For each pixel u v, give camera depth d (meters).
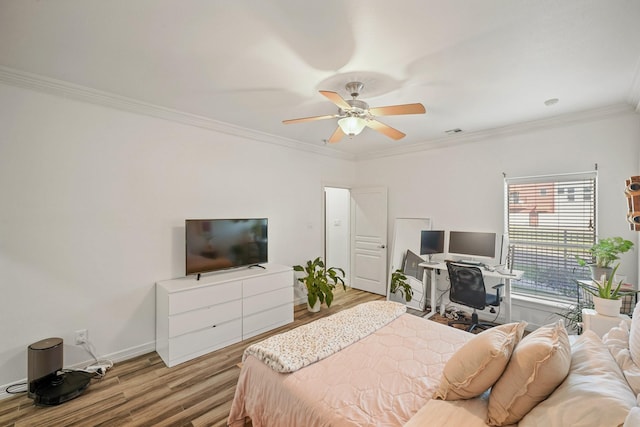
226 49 1.88
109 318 2.72
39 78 2.27
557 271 3.34
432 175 4.39
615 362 1.28
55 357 2.24
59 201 2.46
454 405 1.29
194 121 3.23
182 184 3.20
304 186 4.57
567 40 1.77
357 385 1.50
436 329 2.20
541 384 1.11
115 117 2.74
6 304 2.24
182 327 2.77
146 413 2.07
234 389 2.36
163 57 1.99
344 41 1.78
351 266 5.49
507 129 3.57
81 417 2.01
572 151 3.19
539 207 3.46
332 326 2.17
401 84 2.37
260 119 3.32
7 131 2.23
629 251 2.85
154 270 3.00
